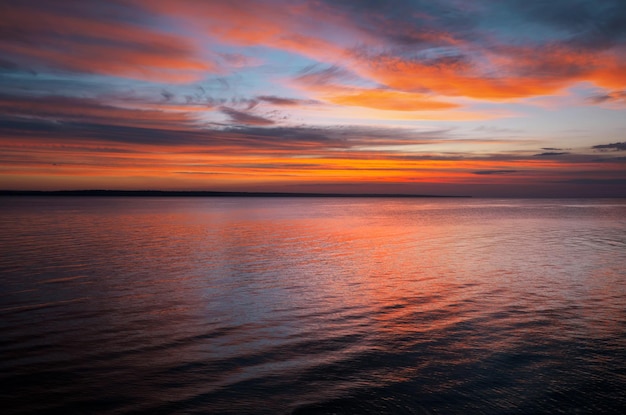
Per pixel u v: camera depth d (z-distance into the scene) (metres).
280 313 13.90
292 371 9.48
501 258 25.78
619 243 33.56
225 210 97.62
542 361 9.96
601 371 9.43
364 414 7.78
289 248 30.27
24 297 15.83
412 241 35.22
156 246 30.75
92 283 18.25
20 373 9.34
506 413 7.81
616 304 14.81
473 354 10.40
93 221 56.41
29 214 72.88
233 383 8.91
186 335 11.80
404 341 11.30
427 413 7.82
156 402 8.13
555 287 17.53
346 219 66.88
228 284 18.23
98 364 9.84
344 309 14.36
